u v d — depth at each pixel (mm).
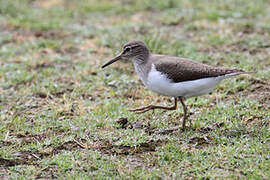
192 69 10758
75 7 23328
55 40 18859
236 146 10281
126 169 9516
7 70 15844
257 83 14102
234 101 13102
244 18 20750
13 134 11484
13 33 19766
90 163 9789
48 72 15555
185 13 21531
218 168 9492
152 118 12227
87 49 17766
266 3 22656
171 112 12531
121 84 14609
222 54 16484
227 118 11867
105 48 17797
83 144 10773
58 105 13172
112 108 12875
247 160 9602
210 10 21656
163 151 10211
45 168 9664
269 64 15461
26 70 15898
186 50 16844
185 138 10844
